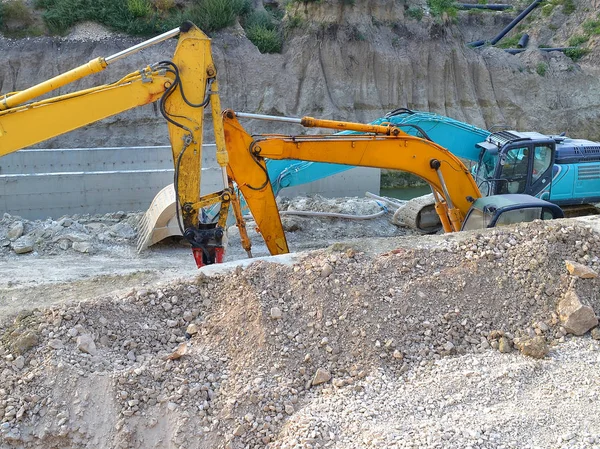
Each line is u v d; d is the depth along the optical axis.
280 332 6.34
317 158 9.80
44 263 11.16
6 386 5.74
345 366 6.13
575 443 4.99
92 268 10.95
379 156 10.08
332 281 6.86
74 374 5.77
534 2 33.19
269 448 5.31
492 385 5.81
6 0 23.23
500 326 6.60
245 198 9.63
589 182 12.81
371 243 8.20
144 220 12.77
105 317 6.51
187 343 6.47
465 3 36.34
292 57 25.25
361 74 25.78
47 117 7.69
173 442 5.42
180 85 7.92
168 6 24.66
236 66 24.36
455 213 10.64
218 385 5.91
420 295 6.75
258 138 9.54
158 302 6.88
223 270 7.50
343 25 25.84
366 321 6.45
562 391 5.69
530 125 28.16
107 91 7.76
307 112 24.70
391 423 5.38
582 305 6.53
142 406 5.64
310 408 5.64
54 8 23.42
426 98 26.84
